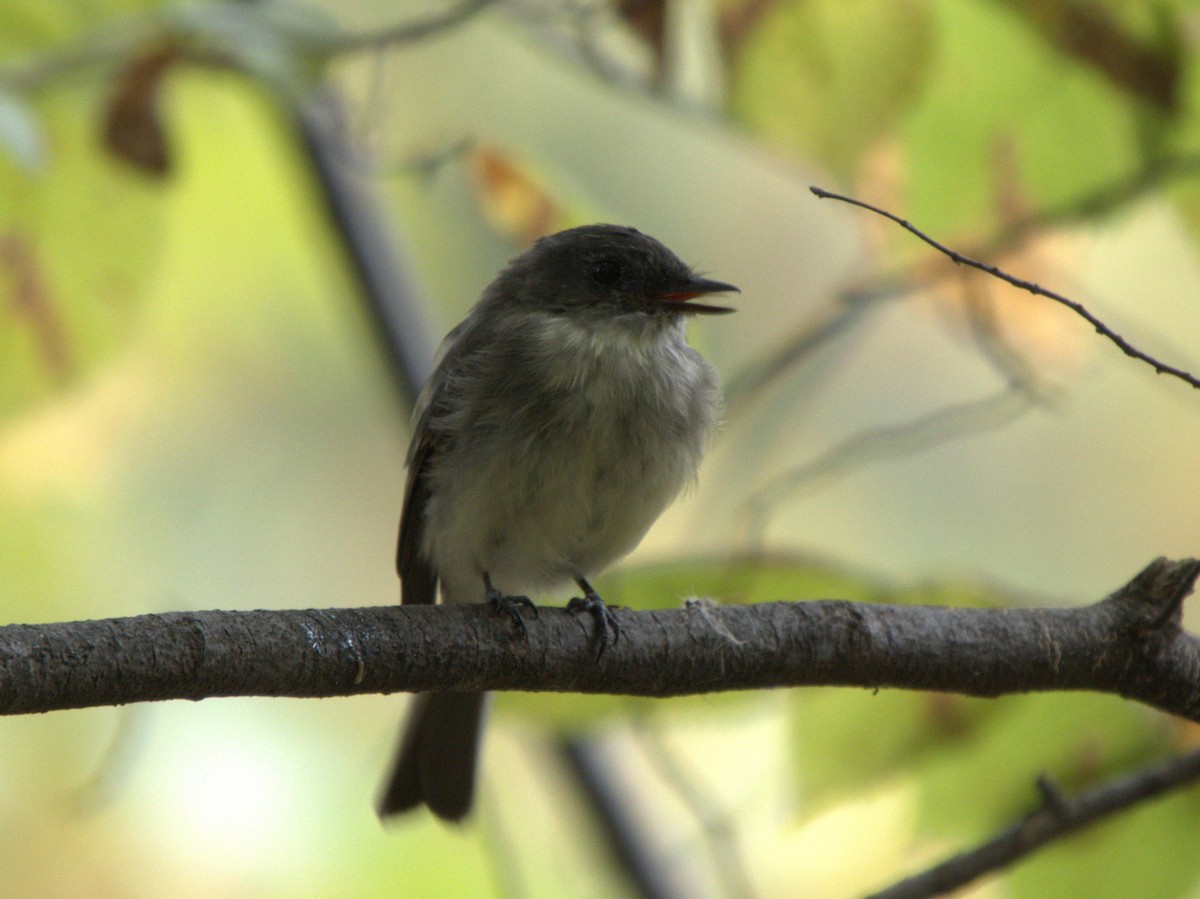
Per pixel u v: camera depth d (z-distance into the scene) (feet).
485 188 30.42
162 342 35.94
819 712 24.08
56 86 26.94
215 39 26.02
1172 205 26.40
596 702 24.22
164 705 32.01
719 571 24.50
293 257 35.27
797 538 38.29
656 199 38.55
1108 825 24.44
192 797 31.91
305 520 38.40
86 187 27.78
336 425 38.73
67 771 32.37
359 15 35.04
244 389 37.50
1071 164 25.64
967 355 39.29
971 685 21.21
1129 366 33.88
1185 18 25.39
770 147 24.90
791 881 28.78
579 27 26.04
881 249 25.99
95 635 17.11
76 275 28.02
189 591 36.50
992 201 25.68
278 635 18.24
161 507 36.73
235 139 33.04
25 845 31.73
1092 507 38.91
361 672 18.85
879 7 24.29
